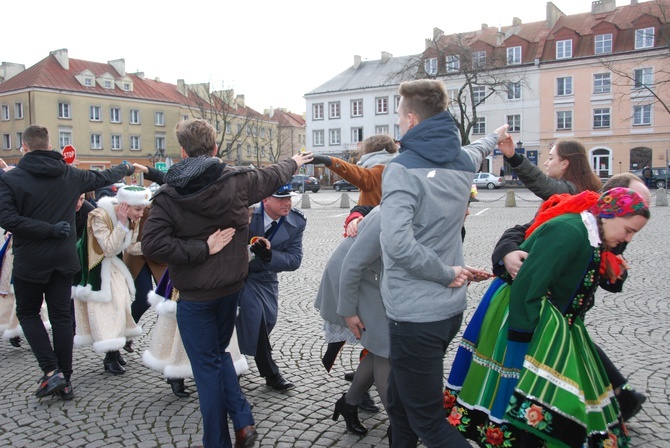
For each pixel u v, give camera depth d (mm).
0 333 5324
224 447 3029
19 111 55000
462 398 2793
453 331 2469
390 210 2318
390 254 2297
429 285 2396
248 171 3055
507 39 48562
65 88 55250
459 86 49375
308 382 4387
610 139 44938
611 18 46125
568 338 2510
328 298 3582
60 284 4117
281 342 5418
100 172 4355
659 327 5520
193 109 64688
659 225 14648
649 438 3305
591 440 2531
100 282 4520
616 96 44312
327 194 42250
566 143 3486
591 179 3432
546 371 2439
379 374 3223
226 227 2980
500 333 2711
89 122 57062
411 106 2520
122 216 4473
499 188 41812
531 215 19297
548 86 46906
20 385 4402
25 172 3947
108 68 60719
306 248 12039
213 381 3004
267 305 4133
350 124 59344
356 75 60938
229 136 70812
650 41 42844
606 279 2943
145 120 61344
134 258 4918
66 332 4129
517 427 2553
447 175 2424
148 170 4828
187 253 2857
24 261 3975
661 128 42812
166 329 4047
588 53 45375
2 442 3416
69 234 4082
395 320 2414
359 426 3457
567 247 2506
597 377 2674
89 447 3338
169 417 3766
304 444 3348
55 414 3832
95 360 5004
